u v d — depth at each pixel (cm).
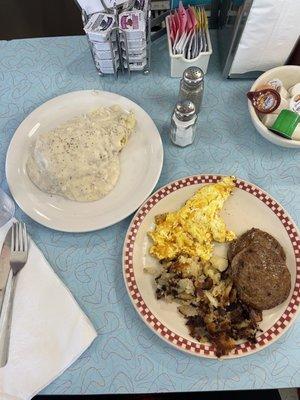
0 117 88
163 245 72
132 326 69
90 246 75
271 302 66
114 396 85
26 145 82
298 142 75
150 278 71
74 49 95
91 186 76
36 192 77
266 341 64
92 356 67
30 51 95
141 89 90
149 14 82
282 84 81
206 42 83
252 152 83
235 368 66
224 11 84
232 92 89
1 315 67
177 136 80
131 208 75
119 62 87
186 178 77
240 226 75
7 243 72
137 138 82
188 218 74
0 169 83
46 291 70
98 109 83
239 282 67
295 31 74
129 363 66
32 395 63
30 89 91
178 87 90
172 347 67
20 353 66
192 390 65
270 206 75
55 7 175
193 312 67
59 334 67
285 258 71
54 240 76
